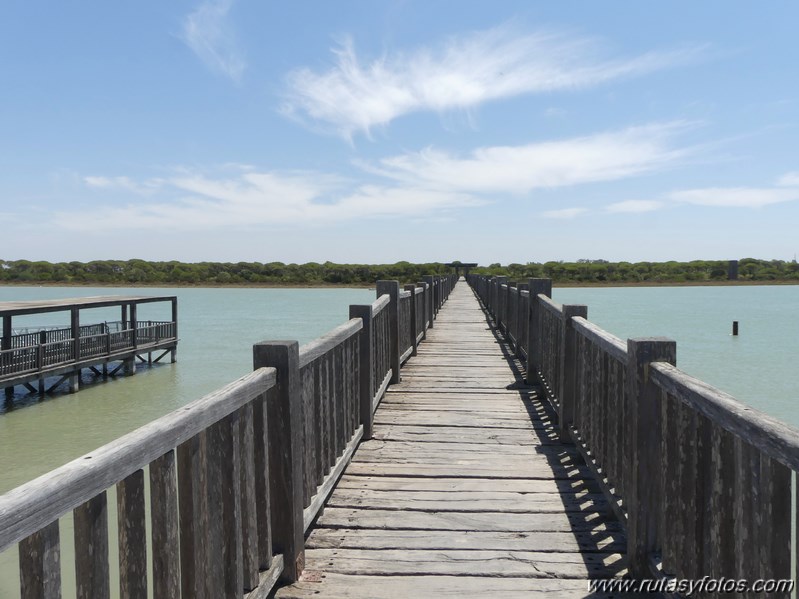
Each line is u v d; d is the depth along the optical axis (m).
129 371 19.28
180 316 43.59
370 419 4.80
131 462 1.38
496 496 3.63
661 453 2.34
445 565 2.78
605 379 3.36
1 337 15.62
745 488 1.61
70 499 1.16
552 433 4.96
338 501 3.54
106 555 1.32
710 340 25.16
